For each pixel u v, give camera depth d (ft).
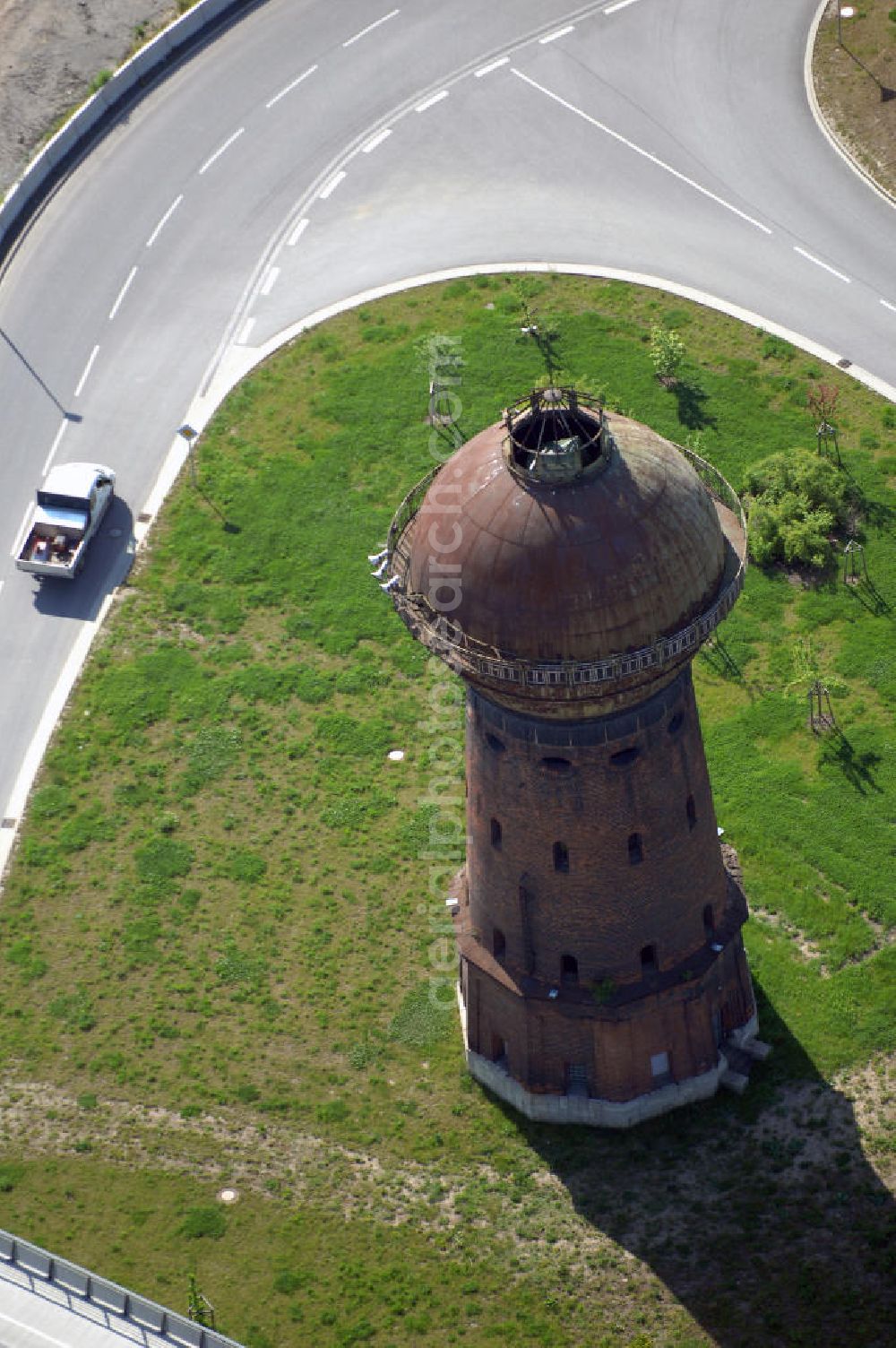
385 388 321.93
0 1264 222.69
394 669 285.64
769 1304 215.72
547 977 217.36
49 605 297.53
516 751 196.13
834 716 272.92
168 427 320.50
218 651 289.53
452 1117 235.61
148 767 275.39
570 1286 219.41
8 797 274.16
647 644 183.42
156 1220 228.02
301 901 258.78
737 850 258.57
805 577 291.79
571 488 181.16
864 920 250.37
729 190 347.36
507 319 330.13
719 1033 233.55
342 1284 221.25
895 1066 235.81
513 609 182.09
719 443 309.22
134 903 259.80
